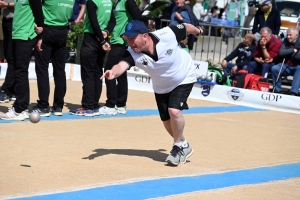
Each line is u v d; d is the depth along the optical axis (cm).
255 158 1044
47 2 1231
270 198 796
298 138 1285
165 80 894
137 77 1875
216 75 1788
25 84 1215
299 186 875
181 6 1930
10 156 920
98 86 1366
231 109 1639
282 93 1834
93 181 810
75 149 1002
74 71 1972
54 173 838
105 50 1304
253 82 1778
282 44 1786
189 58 920
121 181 820
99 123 1271
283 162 1029
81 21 2173
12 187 757
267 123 1456
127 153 1003
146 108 1537
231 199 775
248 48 1884
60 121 1256
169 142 1126
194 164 960
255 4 2295
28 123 1198
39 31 1190
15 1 1181
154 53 858
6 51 1415
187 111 1543
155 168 912
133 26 839
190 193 787
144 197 751
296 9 2769
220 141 1174
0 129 1117
